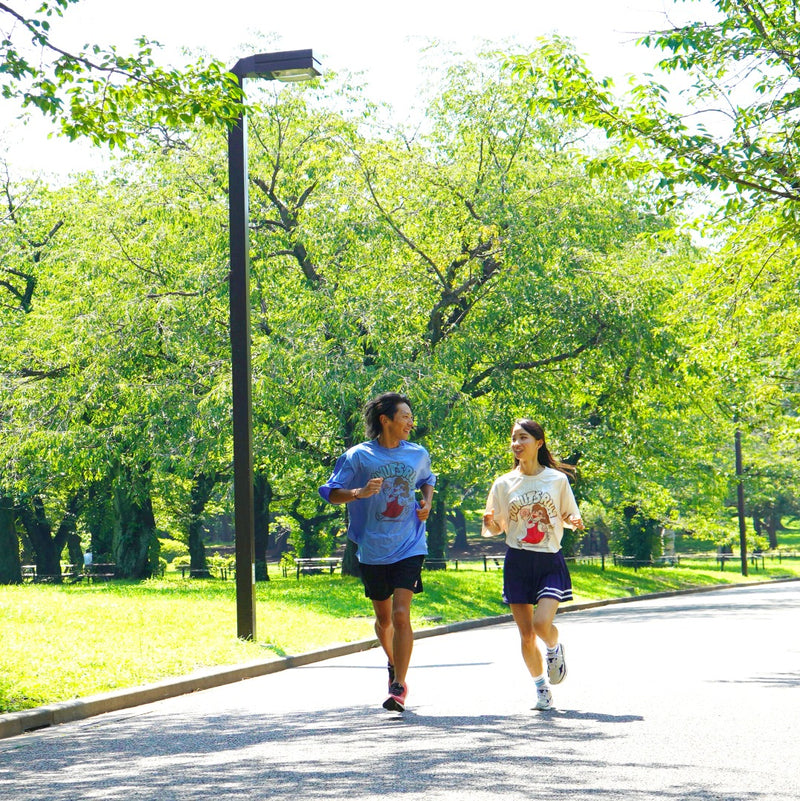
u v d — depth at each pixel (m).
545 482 7.99
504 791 5.41
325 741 7.07
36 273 35.34
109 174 27.23
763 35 14.08
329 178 25.73
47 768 6.73
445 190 25.09
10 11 10.70
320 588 25.08
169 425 25.05
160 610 16.97
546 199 25.00
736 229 16.19
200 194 25.44
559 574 8.00
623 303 24.62
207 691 10.77
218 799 5.52
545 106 14.20
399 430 8.20
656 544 49.78
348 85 25.84
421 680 10.52
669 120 13.55
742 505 50.59
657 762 6.04
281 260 25.88
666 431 38.38
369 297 23.84
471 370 26.61
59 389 27.38
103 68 11.07
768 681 9.65
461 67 25.61
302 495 42.19
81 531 45.59
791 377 25.55
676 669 10.71
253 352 24.39
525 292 24.00
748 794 5.29
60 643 12.55
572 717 7.62
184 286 25.56
